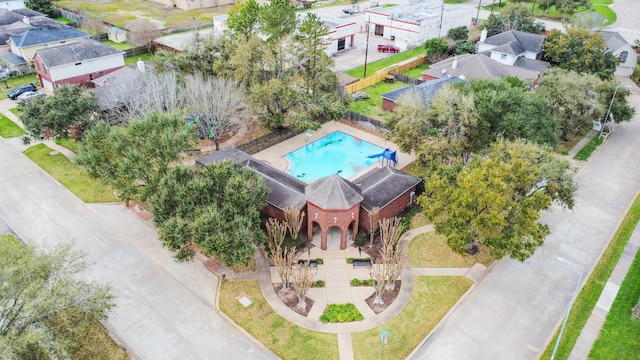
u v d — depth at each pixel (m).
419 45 92.94
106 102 54.50
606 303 33.09
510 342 30.16
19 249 29.66
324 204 35.94
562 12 101.25
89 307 26.83
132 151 37.19
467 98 42.38
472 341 30.20
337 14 115.38
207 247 31.28
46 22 90.25
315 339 30.25
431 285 34.53
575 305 32.94
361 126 60.50
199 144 55.34
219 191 35.22
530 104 44.88
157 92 51.84
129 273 35.56
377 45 93.25
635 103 66.81
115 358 28.83
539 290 34.28
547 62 73.62
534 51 75.06
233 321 31.50
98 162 39.00
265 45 54.66
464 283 34.72
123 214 42.56
